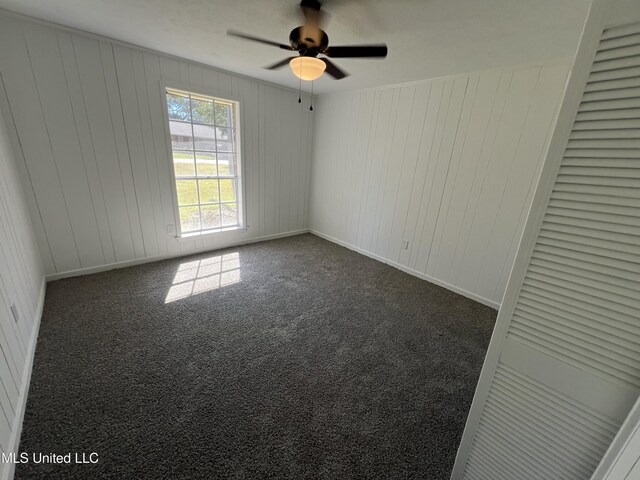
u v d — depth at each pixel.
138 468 1.14
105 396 1.46
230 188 3.71
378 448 1.30
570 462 0.81
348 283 3.01
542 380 0.84
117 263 2.93
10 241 1.68
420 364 1.88
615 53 0.62
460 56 2.15
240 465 1.19
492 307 2.69
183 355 1.80
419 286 3.04
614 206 0.66
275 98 3.67
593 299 0.72
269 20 1.85
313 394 1.58
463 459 1.08
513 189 2.43
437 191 2.96
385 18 1.66
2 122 2.02
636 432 0.62
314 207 4.59
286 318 2.30
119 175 2.73
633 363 0.68
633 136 0.62
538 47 1.88
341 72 1.98
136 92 2.63
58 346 1.79
